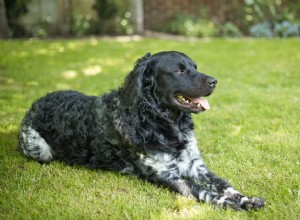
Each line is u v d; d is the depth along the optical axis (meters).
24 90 3.37
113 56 4.75
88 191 2.07
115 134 2.15
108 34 6.66
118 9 6.68
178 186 2.04
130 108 2.11
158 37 6.43
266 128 2.58
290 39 5.92
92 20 6.73
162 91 2.11
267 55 4.66
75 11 6.70
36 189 2.11
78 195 2.06
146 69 2.12
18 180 2.17
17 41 5.77
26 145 2.36
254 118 2.74
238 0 7.25
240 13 7.25
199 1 7.36
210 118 2.79
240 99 3.10
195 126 2.68
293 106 2.88
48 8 6.47
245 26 7.17
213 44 5.61
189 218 1.89
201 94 2.09
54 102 2.36
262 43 5.55
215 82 2.09
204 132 2.60
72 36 6.46
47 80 3.67
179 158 2.12
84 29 6.55
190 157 2.14
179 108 2.10
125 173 2.19
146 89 2.12
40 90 3.37
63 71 4.03
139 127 2.10
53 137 2.31
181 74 2.11
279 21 6.81
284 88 3.28
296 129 2.55
